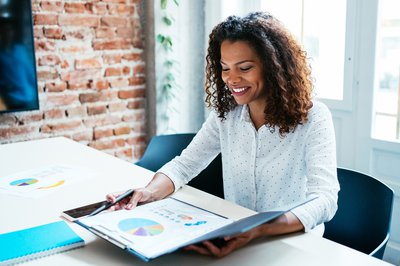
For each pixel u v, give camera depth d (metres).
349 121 2.55
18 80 2.64
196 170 1.59
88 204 1.34
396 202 2.38
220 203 1.35
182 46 3.23
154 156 2.14
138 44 3.18
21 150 2.00
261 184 1.49
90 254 1.03
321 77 2.72
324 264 0.98
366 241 1.38
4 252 1.00
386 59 2.37
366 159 2.47
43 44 2.78
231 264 0.98
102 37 3.01
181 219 1.13
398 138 2.37
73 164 1.77
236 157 1.52
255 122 1.49
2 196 1.42
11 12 2.54
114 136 3.18
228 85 1.41
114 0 3.01
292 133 1.41
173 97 3.24
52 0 2.77
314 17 2.72
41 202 1.37
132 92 3.22
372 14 2.34
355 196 1.44
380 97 2.42
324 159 1.29
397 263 2.38
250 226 0.91
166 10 3.11
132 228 1.07
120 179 1.58
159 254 0.92
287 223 1.11
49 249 1.02
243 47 1.32
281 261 0.99
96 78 3.03
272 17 1.42
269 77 1.35
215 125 1.62
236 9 3.12
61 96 2.91
